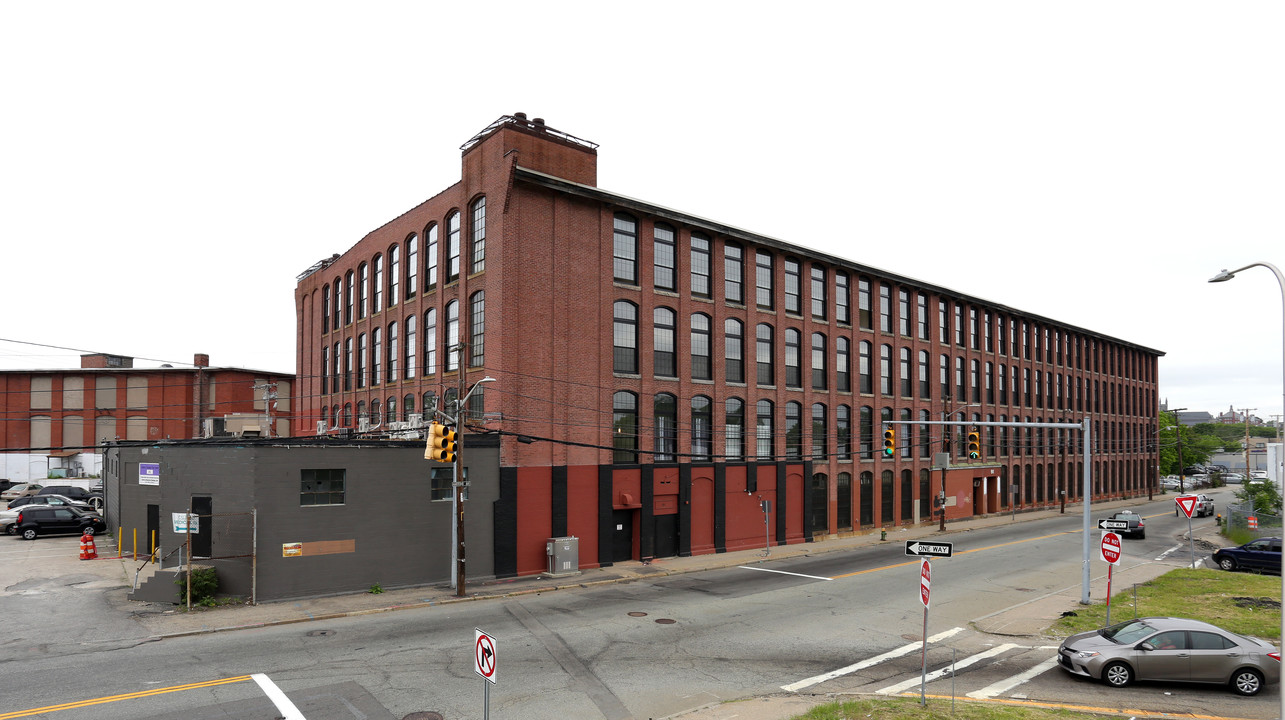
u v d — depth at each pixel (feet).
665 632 65.31
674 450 111.14
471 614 71.46
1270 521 145.59
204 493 75.36
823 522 136.15
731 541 118.52
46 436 193.06
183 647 57.57
